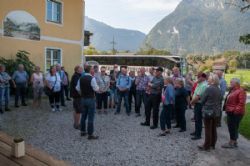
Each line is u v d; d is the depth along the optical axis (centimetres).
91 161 624
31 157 444
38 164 415
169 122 862
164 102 845
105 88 1138
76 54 1927
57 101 1164
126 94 1145
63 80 1280
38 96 1231
